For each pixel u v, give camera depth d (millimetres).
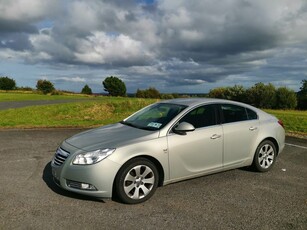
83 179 4605
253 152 6355
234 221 4289
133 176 4816
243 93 36031
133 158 4812
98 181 4574
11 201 4770
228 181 5957
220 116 5992
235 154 6059
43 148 8594
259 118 6613
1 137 10273
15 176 5992
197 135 5488
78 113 19266
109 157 4629
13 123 13930
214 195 5230
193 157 5438
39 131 11789
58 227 3988
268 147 6641
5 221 4117
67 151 4898
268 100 34500
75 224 4082
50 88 61125
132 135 5129
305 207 4809
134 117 6258
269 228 4113
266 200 5059
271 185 5793
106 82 69938
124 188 4723
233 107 6293
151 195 4988
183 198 5078
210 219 4336
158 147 5031
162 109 6016
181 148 5270
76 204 4719
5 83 77500
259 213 4562
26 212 4398
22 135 10758
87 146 4832
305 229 4098
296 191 5504
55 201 4805
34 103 30016
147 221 4230
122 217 4332
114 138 5023
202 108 5844
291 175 6445
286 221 4320
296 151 8789
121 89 70375
